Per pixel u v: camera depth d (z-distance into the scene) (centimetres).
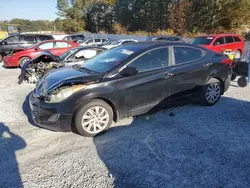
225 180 262
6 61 1112
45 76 446
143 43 454
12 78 880
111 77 376
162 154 315
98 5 4888
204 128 392
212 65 483
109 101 379
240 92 618
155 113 459
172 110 475
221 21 2547
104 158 309
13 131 396
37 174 278
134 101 399
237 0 2362
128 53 410
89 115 366
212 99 498
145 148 331
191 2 2650
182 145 337
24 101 571
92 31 5019
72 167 291
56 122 354
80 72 408
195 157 307
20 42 1327
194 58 467
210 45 1180
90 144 348
